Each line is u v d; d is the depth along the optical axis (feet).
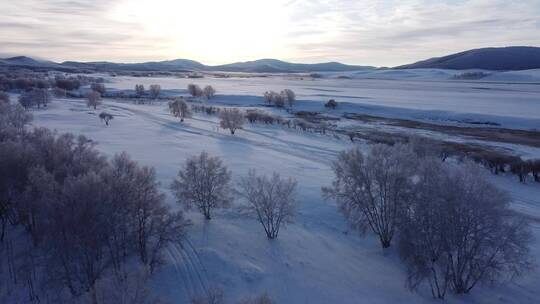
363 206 109.09
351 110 433.48
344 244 111.04
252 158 202.08
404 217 97.60
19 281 91.66
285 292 89.76
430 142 192.44
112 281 79.97
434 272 87.10
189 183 122.11
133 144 229.45
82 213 84.07
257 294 87.97
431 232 88.48
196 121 327.67
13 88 588.91
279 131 287.28
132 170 98.68
